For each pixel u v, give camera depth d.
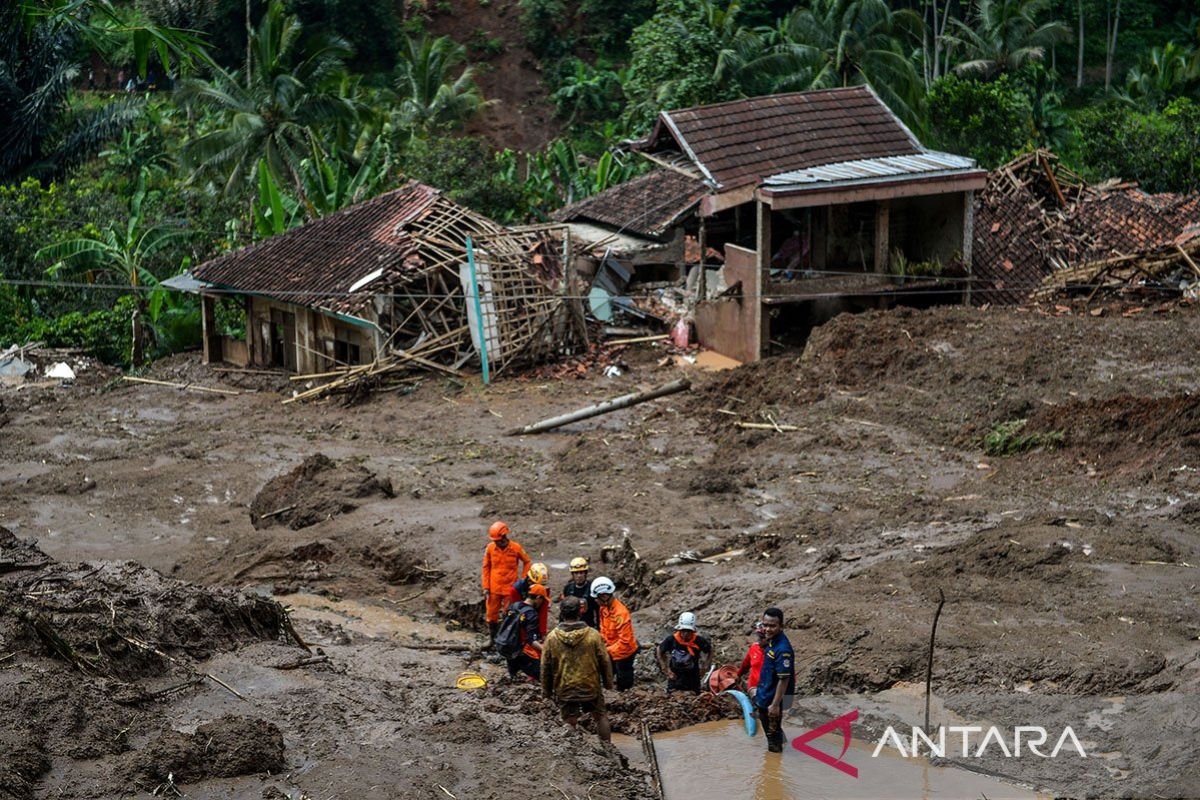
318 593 19.39
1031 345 26.94
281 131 47.91
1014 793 10.87
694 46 53.31
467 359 32.47
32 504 24.55
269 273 35.38
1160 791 10.66
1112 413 22.30
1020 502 19.92
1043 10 74.50
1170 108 47.47
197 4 53.50
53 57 50.47
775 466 23.44
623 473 24.12
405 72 67.56
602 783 10.14
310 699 11.35
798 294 31.80
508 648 13.58
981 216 35.88
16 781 9.01
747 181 32.19
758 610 15.84
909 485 21.73
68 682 10.48
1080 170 51.31
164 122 63.16
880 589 15.73
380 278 32.25
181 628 12.45
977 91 51.06
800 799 10.72
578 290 34.12
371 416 29.83
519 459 25.73
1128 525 17.69
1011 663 13.20
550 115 71.69
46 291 41.19
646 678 14.59
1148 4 78.69
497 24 75.56
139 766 9.48
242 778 9.70
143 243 39.09
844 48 53.12
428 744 10.48
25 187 44.75
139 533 22.89
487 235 33.59
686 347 33.62
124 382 34.31
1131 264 31.69
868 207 34.72
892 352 27.36
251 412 31.17
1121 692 12.52
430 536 20.69
